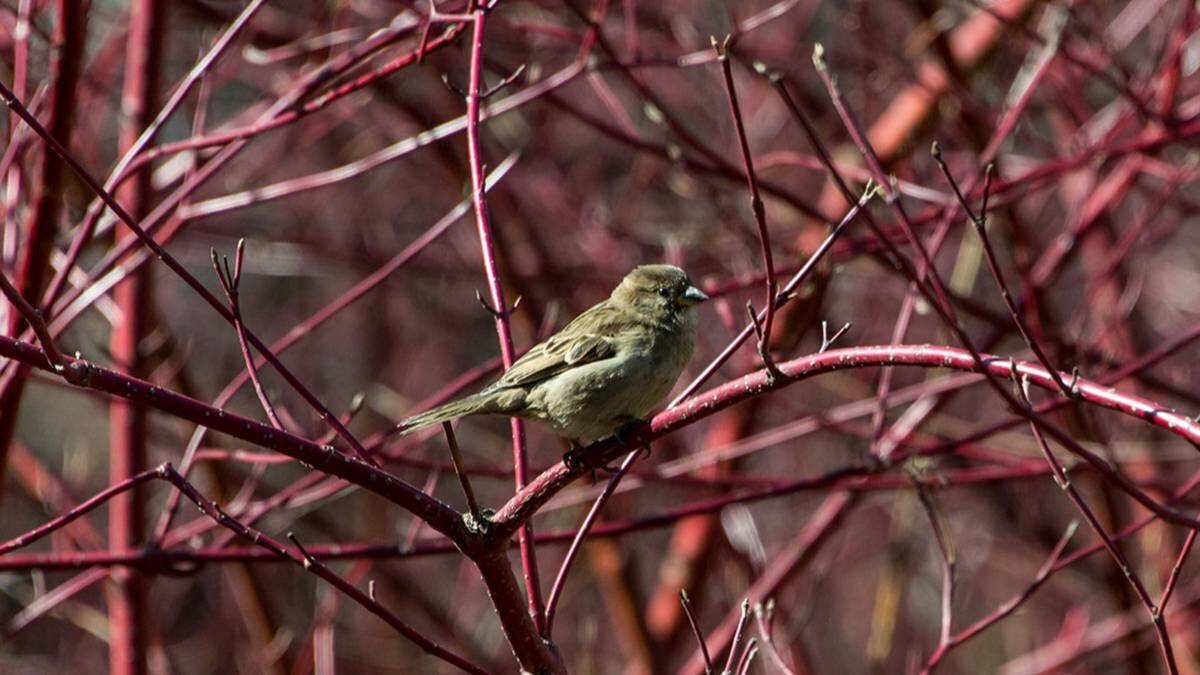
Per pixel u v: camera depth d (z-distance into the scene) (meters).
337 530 17.14
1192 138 12.02
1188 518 6.64
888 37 16.23
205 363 19.81
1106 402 6.27
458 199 15.80
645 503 18.78
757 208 6.43
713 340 16.06
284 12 15.27
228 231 17.17
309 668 13.65
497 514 7.11
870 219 7.13
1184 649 14.25
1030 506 16.48
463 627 16.97
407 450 11.54
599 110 16.53
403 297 19.47
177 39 17.00
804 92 15.09
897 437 11.15
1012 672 14.59
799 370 6.83
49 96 9.34
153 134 9.47
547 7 14.44
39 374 11.67
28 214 9.41
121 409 11.52
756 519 17.73
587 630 15.03
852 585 18.66
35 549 19.20
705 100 16.39
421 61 9.30
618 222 15.80
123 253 9.85
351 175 10.33
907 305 10.31
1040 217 16.81
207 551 9.40
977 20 14.38
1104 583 14.88
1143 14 13.86
